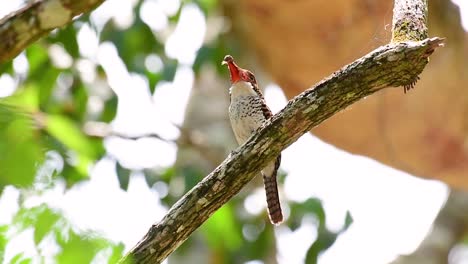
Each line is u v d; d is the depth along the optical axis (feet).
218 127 45.55
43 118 18.06
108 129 41.96
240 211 47.16
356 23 36.91
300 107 17.56
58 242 11.21
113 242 11.44
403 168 42.52
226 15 43.06
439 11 38.99
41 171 11.31
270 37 39.63
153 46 44.93
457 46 39.29
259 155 17.90
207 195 18.04
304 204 47.47
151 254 17.88
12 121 11.29
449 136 40.98
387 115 40.16
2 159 10.96
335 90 17.24
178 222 18.02
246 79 32.04
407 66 16.70
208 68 48.39
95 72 44.47
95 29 43.75
